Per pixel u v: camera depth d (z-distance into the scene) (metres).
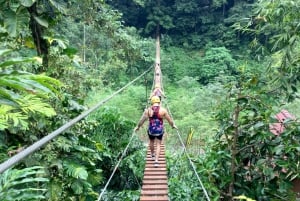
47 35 3.12
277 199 3.51
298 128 3.44
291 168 3.37
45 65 3.09
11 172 1.47
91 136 6.12
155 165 4.78
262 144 3.63
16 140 2.51
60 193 2.62
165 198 3.88
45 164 2.62
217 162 3.78
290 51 3.43
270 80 3.68
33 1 2.59
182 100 16.27
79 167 2.75
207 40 30.80
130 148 6.68
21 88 1.32
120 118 6.76
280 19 3.49
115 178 6.26
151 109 5.03
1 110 1.60
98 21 5.23
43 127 2.71
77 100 3.39
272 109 3.54
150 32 32.69
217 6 31.36
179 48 30.89
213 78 23.66
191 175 5.43
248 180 3.77
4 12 2.62
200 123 12.39
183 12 32.56
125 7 32.69
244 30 3.85
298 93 3.71
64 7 2.99
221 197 3.79
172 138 11.72
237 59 25.89
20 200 1.55
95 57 10.73
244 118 3.75
